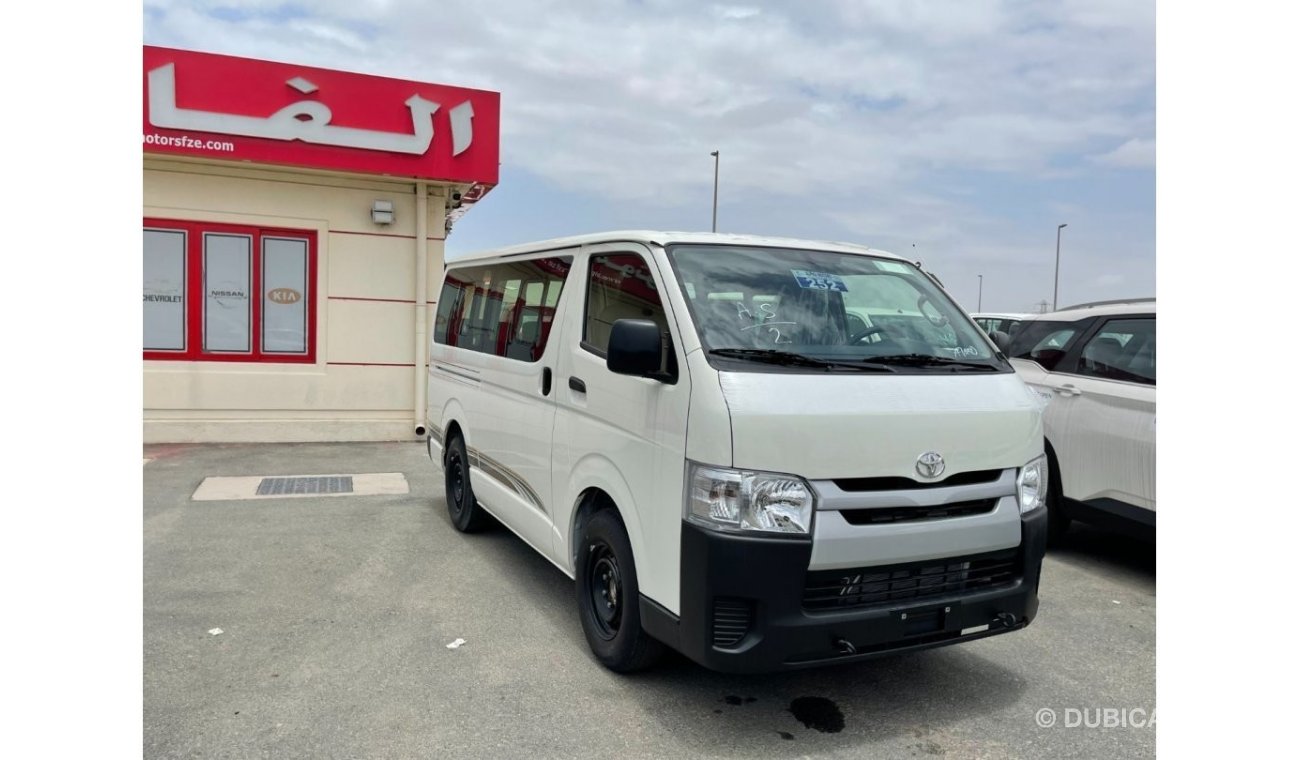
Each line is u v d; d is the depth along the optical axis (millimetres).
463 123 10664
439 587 5527
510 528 5660
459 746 3531
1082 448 6105
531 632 4793
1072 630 5008
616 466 4109
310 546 6391
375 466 9523
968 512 3752
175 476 8688
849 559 3447
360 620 4926
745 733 3697
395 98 10383
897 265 4773
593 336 4547
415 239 11133
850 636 3479
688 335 3730
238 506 7578
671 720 3789
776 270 4273
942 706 3996
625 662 4113
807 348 3910
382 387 11109
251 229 10539
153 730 3604
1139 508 5715
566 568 4715
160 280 10273
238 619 4902
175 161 10156
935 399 3760
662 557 3701
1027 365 6695
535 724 3727
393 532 6824
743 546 3357
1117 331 6133
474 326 6457
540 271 5406
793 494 3398
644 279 4191
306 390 10805
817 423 3459
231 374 10531
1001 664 4504
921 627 3631
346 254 10867
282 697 3938
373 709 3838
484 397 6035
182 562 5934
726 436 3410
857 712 3918
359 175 10711
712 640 3439
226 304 10523
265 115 9898
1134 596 5629
